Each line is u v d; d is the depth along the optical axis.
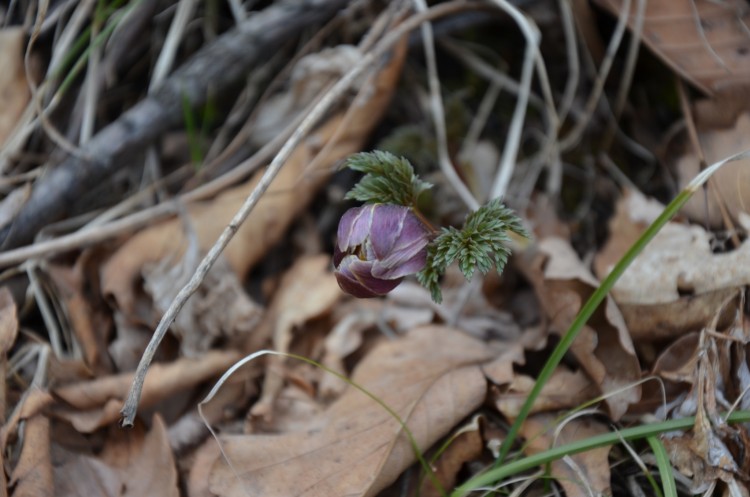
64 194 0.50
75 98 0.52
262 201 0.50
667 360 0.45
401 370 0.46
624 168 0.53
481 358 0.47
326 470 0.44
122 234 0.49
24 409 0.45
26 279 0.49
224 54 0.51
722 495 0.43
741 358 0.44
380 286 0.42
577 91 0.54
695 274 0.46
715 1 0.50
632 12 0.51
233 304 0.48
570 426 0.45
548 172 0.53
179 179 0.52
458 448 0.45
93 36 0.51
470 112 0.54
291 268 0.50
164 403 0.47
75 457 0.45
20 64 0.51
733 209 0.47
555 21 0.53
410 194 0.43
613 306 0.46
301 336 0.49
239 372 0.47
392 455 0.44
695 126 0.50
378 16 0.53
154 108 0.51
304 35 0.53
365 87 0.51
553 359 0.44
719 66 0.50
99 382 0.46
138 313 0.48
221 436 0.45
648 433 0.43
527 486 0.45
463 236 0.42
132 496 0.44
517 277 0.50
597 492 0.44
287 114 0.52
